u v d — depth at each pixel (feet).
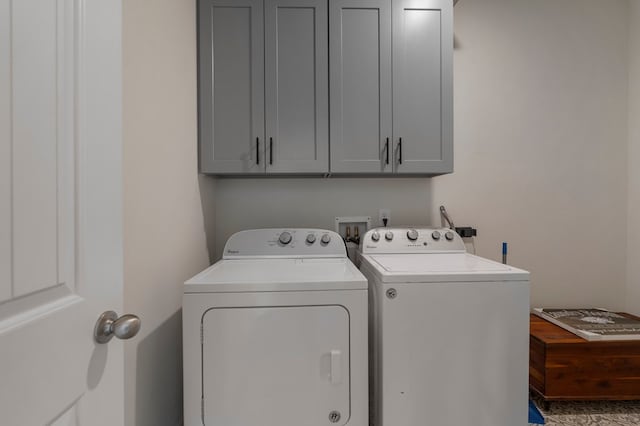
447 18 5.28
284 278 3.81
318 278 3.81
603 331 5.14
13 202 1.45
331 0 5.17
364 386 3.63
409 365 3.81
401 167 5.29
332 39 5.18
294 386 3.57
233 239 5.25
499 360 3.87
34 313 1.55
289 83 5.17
